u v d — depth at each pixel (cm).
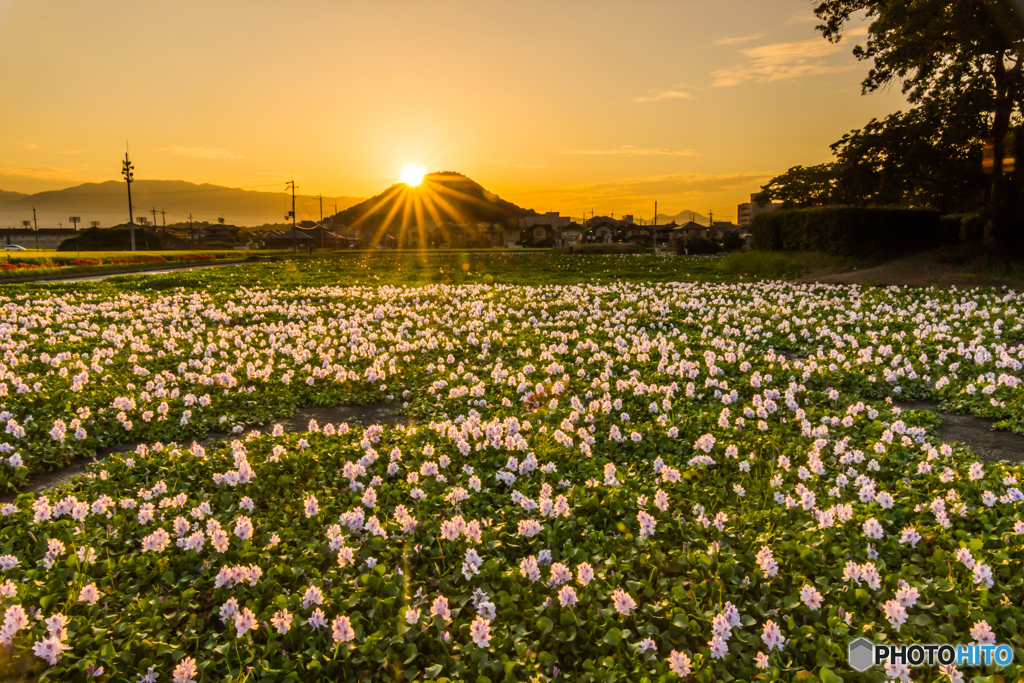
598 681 413
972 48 2686
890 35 2975
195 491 704
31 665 419
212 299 2433
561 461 770
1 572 524
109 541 580
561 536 592
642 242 12231
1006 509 616
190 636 457
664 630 460
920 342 1409
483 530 597
